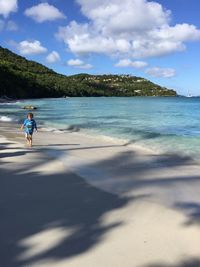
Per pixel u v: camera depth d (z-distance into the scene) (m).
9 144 18.62
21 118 38.28
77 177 11.64
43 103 93.06
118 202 9.13
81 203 9.02
